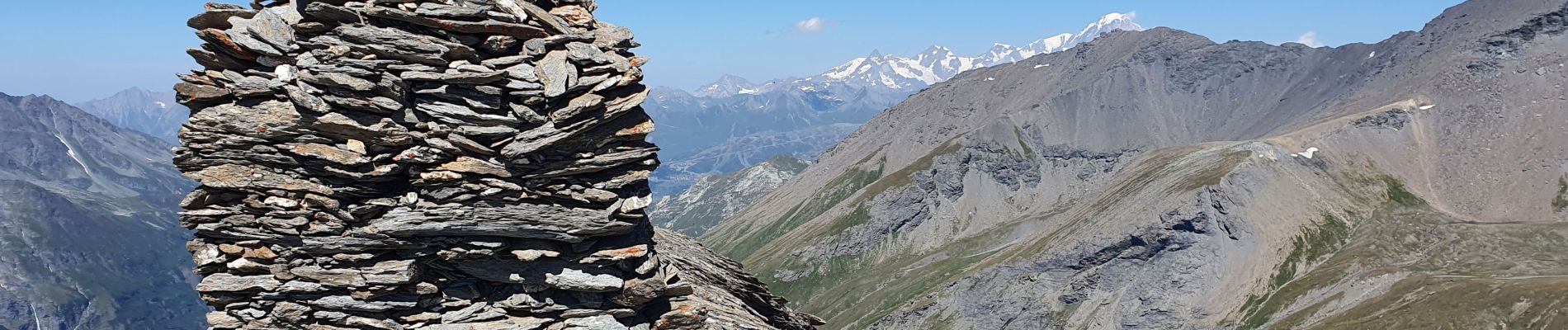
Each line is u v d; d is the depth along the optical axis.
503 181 23.42
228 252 23.47
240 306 24.08
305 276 23.62
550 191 23.94
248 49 22.17
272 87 22.19
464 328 24.61
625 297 25.42
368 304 24.05
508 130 23.17
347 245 23.34
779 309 32.25
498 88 23.00
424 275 24.52
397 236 23.42
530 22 23.69
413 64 22.70
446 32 23.22
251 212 23.16
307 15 22.56
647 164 24.92
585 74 23.81
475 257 24.16
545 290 25.12
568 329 25.25
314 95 22.25
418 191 23.36
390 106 22.58
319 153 22.52
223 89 22.05
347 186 23.05
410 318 24.52
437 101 23.02
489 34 23.48
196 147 22.33
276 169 22.83
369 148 22.94
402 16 22.75
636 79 24.03
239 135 22.30
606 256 24.84
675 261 29.34
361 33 22.41
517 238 24.27
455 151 23.14
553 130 23.31
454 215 23.31
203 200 22.95
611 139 24.23
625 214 24.64
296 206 23.02
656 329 26.34
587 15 25.02
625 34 24.97
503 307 25.00
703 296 27.75
